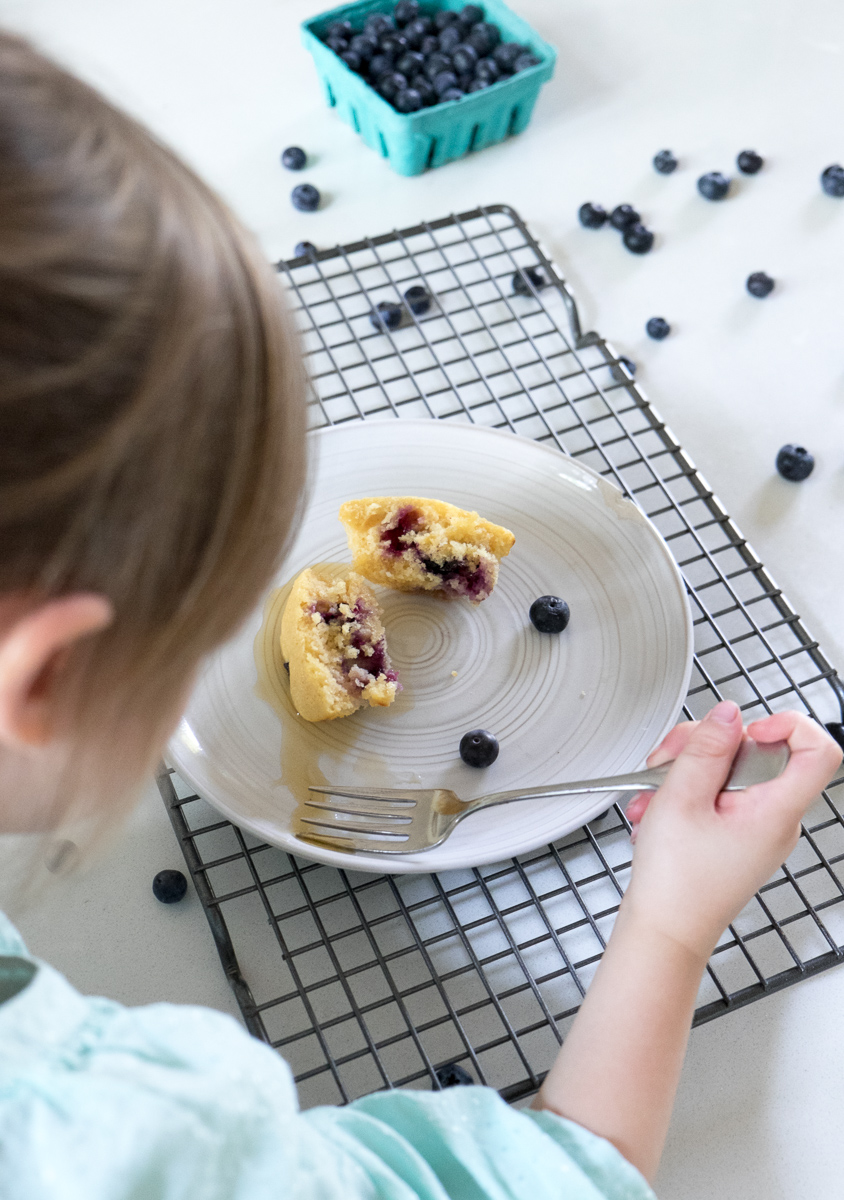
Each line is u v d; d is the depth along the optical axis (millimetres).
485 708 873
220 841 842
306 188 1323
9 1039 418
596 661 889
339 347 1192
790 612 968
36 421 296
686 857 660
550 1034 770
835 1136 744
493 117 1375
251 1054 484
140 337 305
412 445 996
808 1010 793
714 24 1596
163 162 344
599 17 1596
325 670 833
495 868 838
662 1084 622
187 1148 419
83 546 321
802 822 882
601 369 1191
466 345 1204
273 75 1503
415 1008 778
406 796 798
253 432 359
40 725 372
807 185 1403
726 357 1224
